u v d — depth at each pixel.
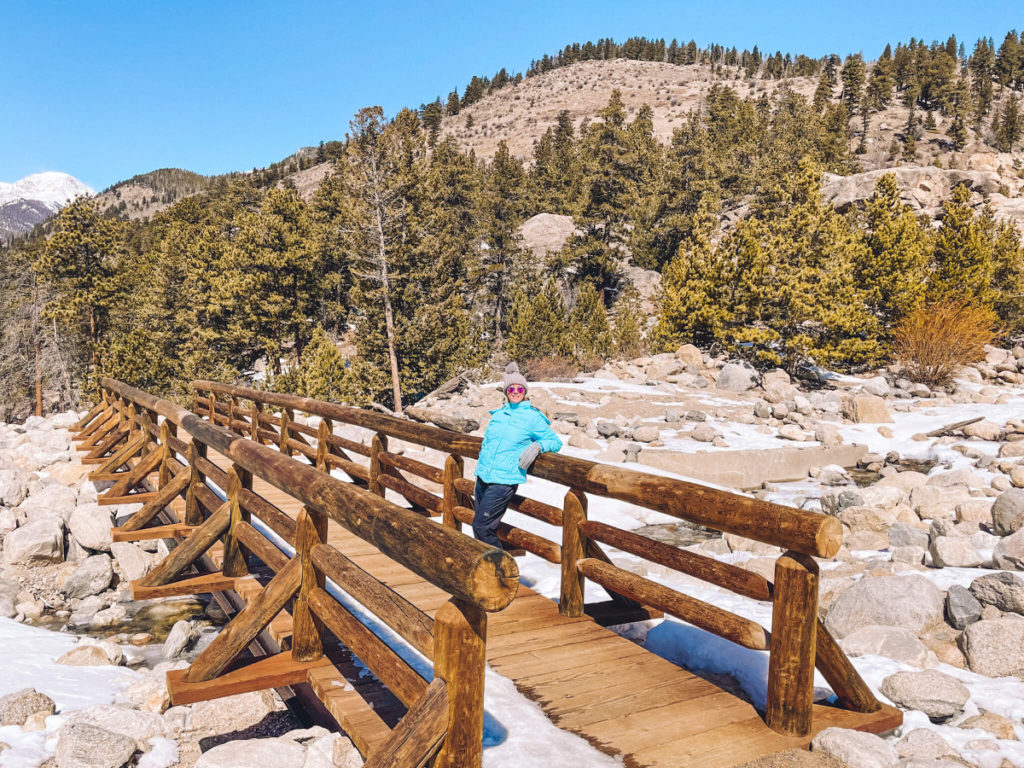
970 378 26.52
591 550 4.78
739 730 3.24
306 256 48.44
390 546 2.67
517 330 38.72
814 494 13.38
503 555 2.22
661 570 7.29
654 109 195.25
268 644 4.89
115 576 9.94
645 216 63.94
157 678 5.91
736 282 28.44
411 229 40.53
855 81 154.38
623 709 3.46
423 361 40.34
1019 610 4.71
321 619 3.94
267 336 48.31
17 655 6.51
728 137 88.31
